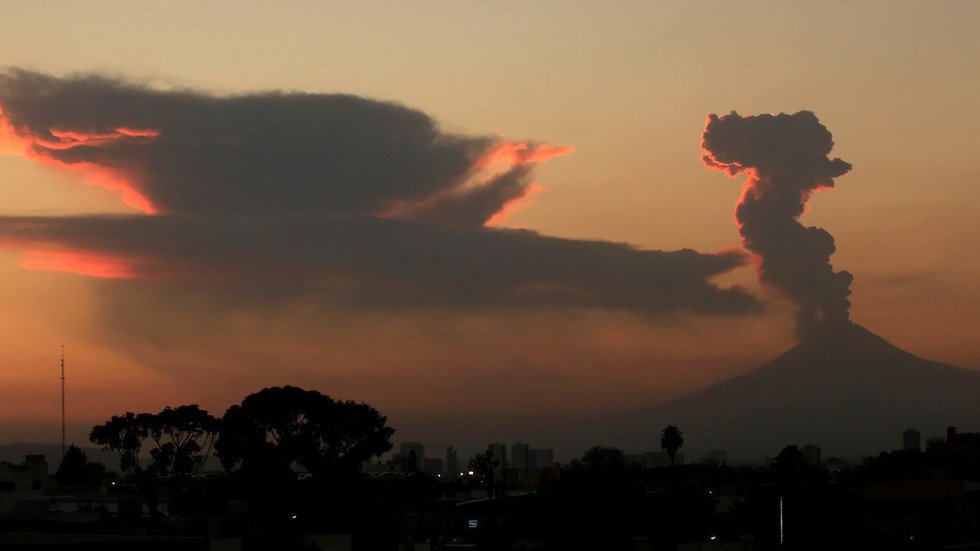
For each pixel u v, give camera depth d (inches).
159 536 2448.3
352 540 3353.8
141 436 4537.4
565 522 3639.3
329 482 3814.0
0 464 4384.8
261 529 3048.7
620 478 4008.4
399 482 4864.7
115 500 3843.5
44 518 2942.9
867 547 3427.7
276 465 4138.8
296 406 4490.7
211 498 3880.4
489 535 3745.1
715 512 3986.2
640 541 2760.8
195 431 4594.0
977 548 2923.2
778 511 3555.6
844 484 3863.2
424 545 3395.7
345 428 4534.9
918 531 3501.5
